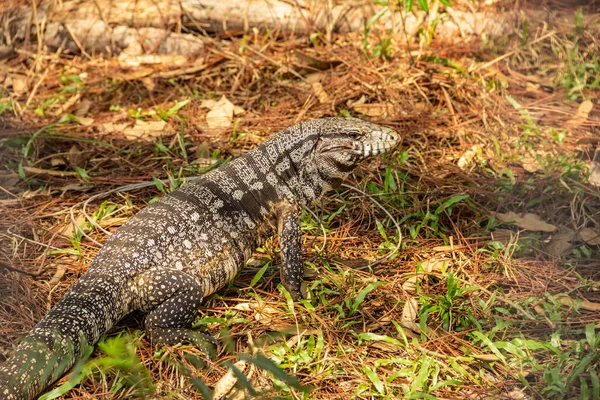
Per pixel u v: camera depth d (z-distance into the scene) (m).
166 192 12.08
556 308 9.56
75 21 16.39
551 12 16.78
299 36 16.45
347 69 15.12
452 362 8.53
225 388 8.01
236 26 16.44
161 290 8.93
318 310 9.58
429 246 11.05
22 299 9.60
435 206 11.98
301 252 9.93
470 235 11.36
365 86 14.69
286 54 15.83
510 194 12.20
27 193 12.13
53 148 13.54
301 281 9.92
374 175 12.61
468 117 14.06
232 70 15.57
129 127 14.03
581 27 16.28
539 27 16.47
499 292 9.93
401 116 13.92
